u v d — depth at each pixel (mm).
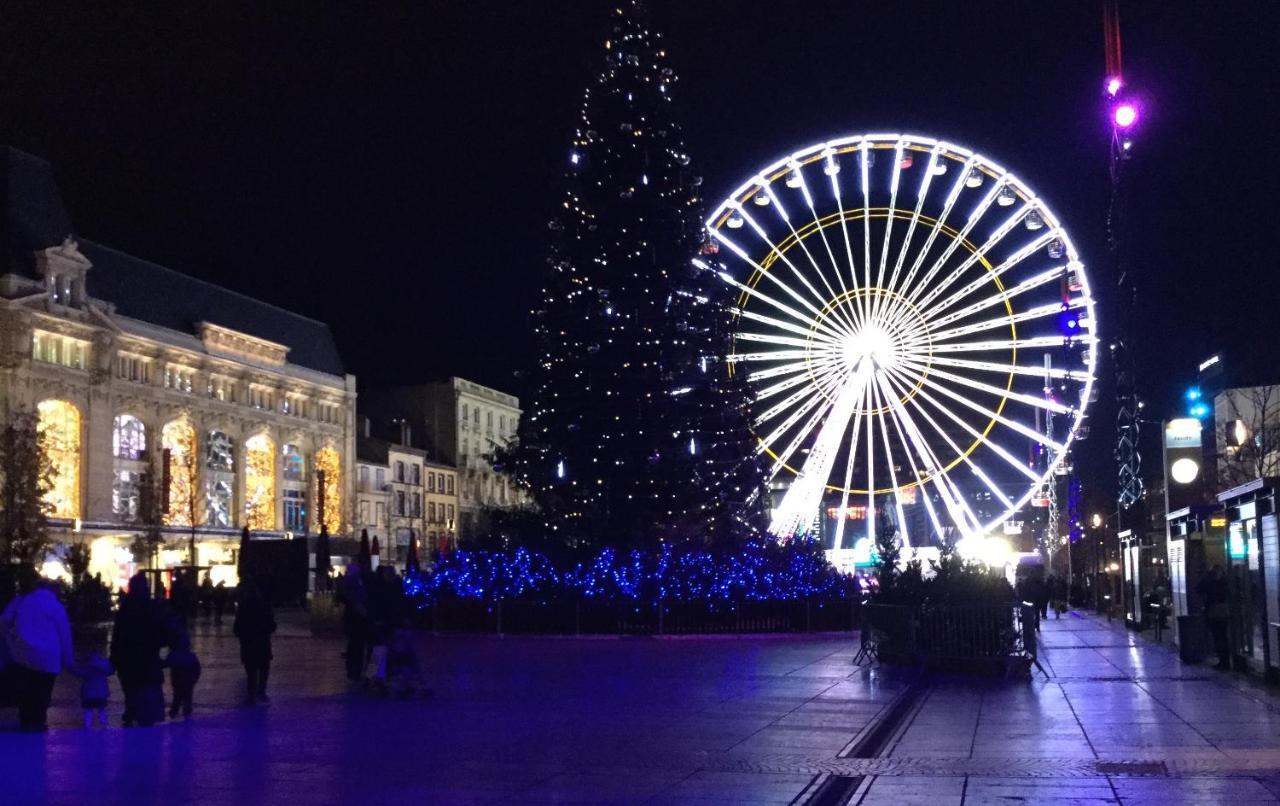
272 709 21672
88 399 95562
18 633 18625
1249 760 15391
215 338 109562
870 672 28562
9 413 88375
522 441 49438
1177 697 22609
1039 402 55219
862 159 57438
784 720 19672
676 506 47531
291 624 62188
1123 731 18250
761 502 53719
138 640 19484
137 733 18312
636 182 48781
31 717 18656
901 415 55562
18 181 95125
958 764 15406
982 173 56812
